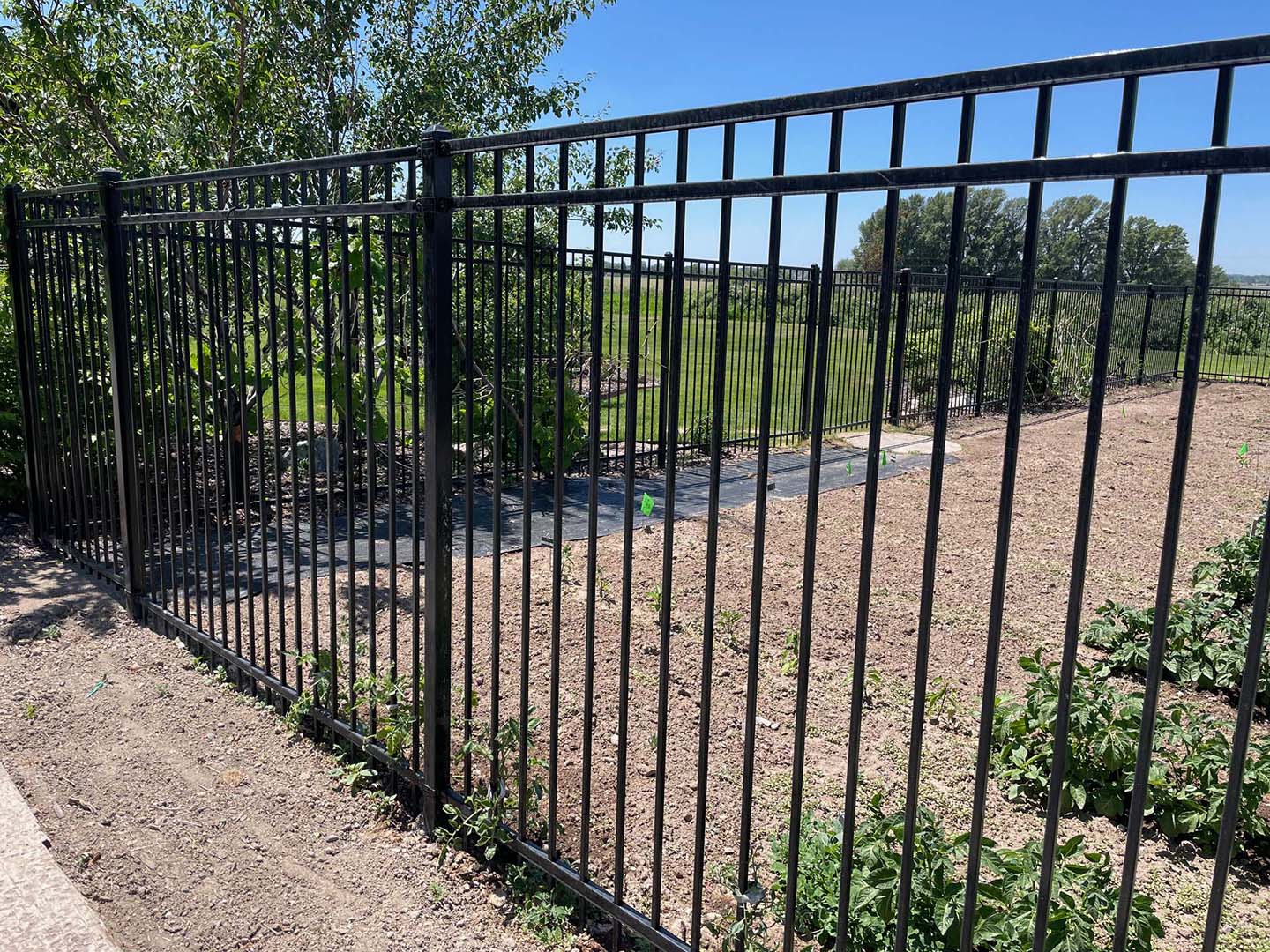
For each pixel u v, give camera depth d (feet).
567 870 9.11
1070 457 37.14
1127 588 20.57
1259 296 69.62
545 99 35.50
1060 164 5.09
